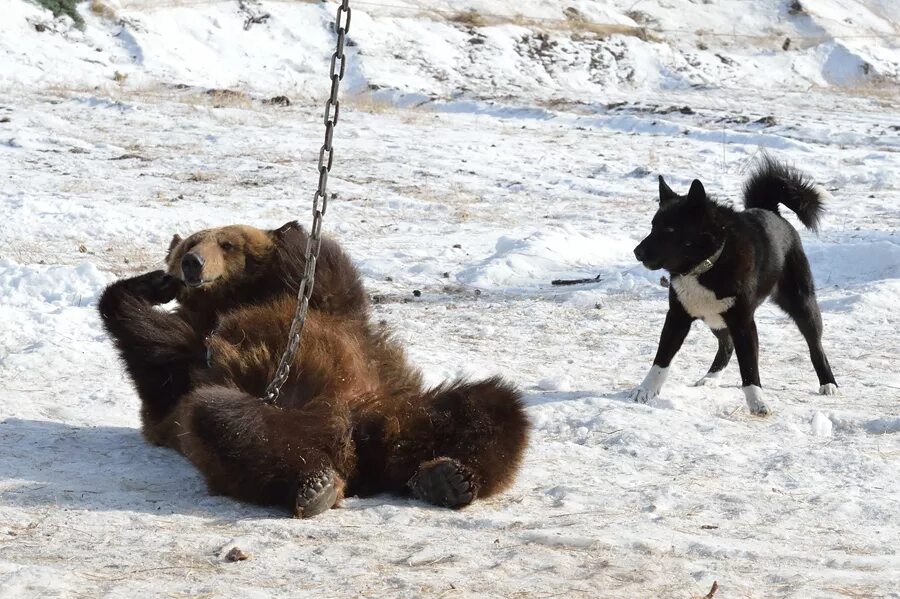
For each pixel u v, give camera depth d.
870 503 7.77
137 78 50.06
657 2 73.50
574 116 45.19
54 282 16.95
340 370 8.11
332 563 6.27
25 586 5.72
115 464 8.73
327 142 7.29
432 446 7.78
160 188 28.78
